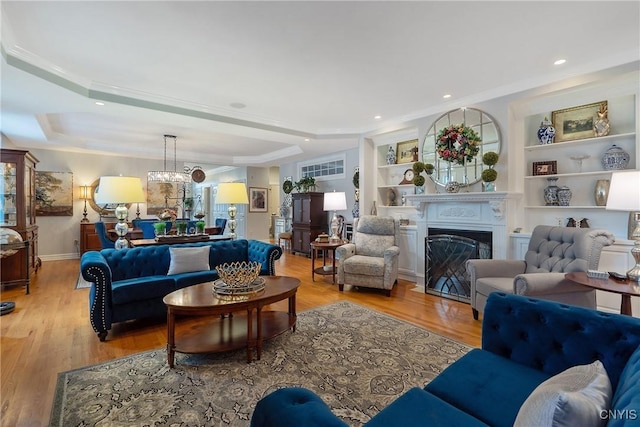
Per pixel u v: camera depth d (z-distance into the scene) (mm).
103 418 1790
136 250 3588
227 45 2787
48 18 2363
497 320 1706
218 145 7051
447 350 2615
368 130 5586
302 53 2941
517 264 3328
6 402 1928
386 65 3201
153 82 3602
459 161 4141
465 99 4156
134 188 3781
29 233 5000
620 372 1312
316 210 7375
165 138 6242
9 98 3543
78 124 5203
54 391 2043
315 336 2896
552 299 2699
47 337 2896
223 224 7172
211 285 2875
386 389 2070
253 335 2656
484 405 1249
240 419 1789
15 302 3881
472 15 2375
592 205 3555
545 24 2498
